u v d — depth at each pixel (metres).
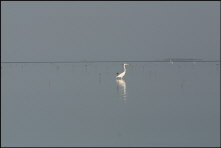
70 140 24.81
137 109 34.00
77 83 57.91
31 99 40.47
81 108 34.84
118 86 52.72
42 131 26.95
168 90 47.31
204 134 25.81
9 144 24.06
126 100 39.03
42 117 31.22
